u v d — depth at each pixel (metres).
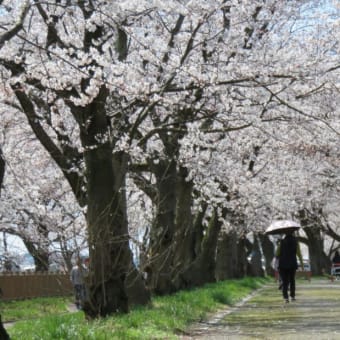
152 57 14.91
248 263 52.28
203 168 22.03
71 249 12.76
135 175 21.61
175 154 18.45
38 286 30.70
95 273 12.84
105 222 12.88
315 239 51.88
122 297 13.05
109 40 16.80
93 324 10.46
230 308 18.12
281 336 10.28
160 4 14.23
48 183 21.20
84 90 13.69
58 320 11.14
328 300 19.12
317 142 19.78
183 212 20.62
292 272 18.12
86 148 13.37
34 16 16.55
